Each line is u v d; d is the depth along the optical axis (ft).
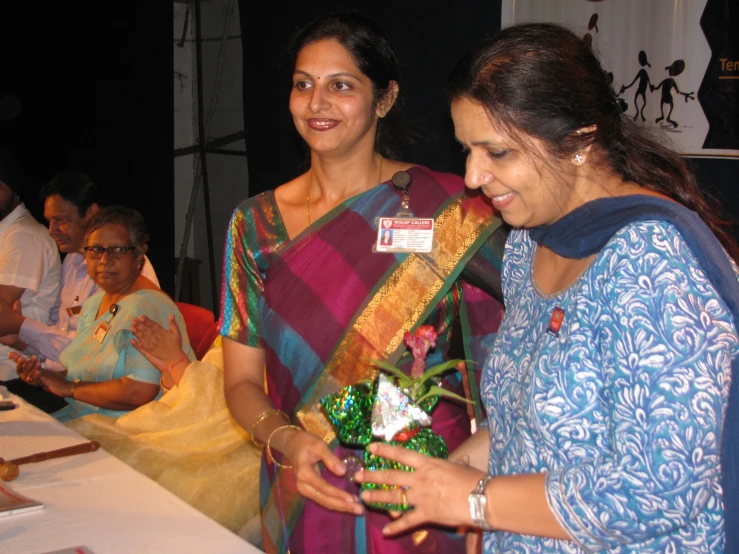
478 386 5.02
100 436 7.75
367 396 4.13
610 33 9.81
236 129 16.47
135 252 8.70
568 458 3.12
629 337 2.88
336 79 4.83
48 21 15.40
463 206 5.08
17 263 10.75
